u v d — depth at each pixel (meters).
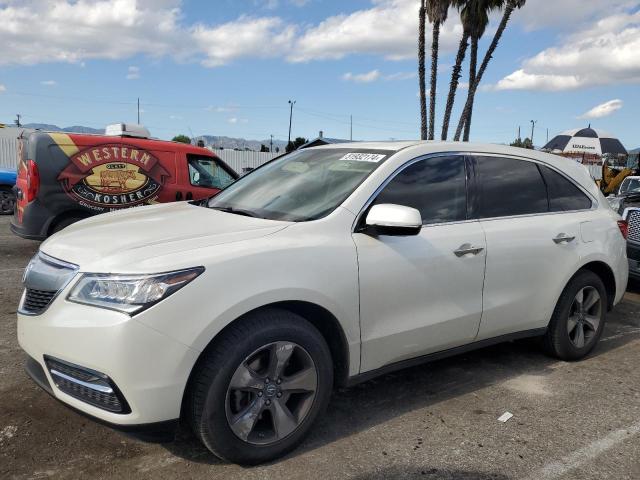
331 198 3.36
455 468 2.92
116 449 2.99
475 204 3.87
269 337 2.79
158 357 2.51
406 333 3.38
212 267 2.65
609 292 4.84
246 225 3.12
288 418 2.91
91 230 3.14
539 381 4.14
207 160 8.75
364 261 3.15
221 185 8.87
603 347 5.02
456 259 3.57
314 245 3.00
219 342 2.68
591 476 2.89
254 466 2.87
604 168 14.80
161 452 2.98
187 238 2.87
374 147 3.83
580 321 4.57
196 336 2.57
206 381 2.64
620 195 8.49
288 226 3.07
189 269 2.60
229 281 2.67
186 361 2.56
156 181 8.09
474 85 18.22
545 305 4.23
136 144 7.96
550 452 3.12
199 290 2.59
